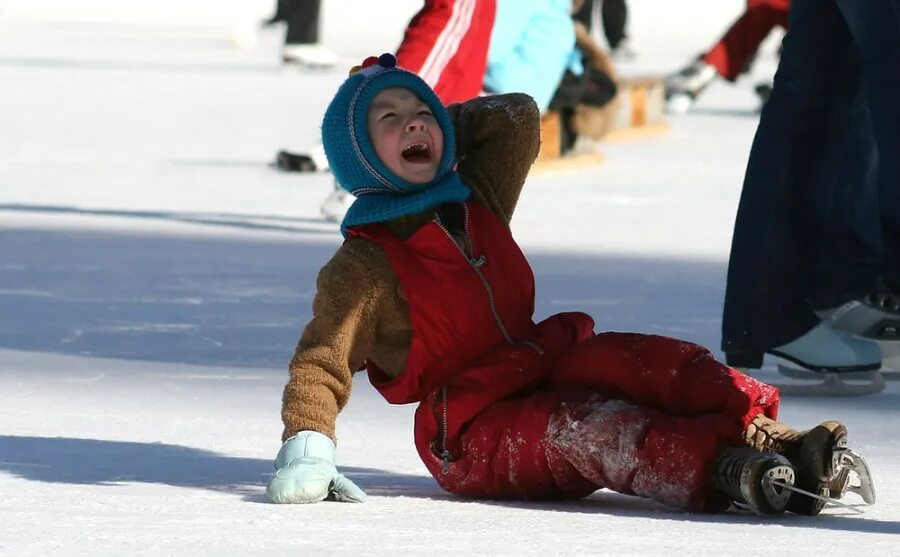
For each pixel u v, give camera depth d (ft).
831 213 46.55
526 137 34.37
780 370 48.24
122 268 70.38
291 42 223.10
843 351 46.98
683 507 29.81
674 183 111.45
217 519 28.35
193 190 104.06
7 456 35.27
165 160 121.80
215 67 225.15
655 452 29.53
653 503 31.68
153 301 61.77
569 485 31.07
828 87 45.80
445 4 61.16
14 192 99.96
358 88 32.42
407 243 32.09
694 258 76.13
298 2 222.89
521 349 31.91
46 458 35.09
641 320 58.54
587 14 162.81
